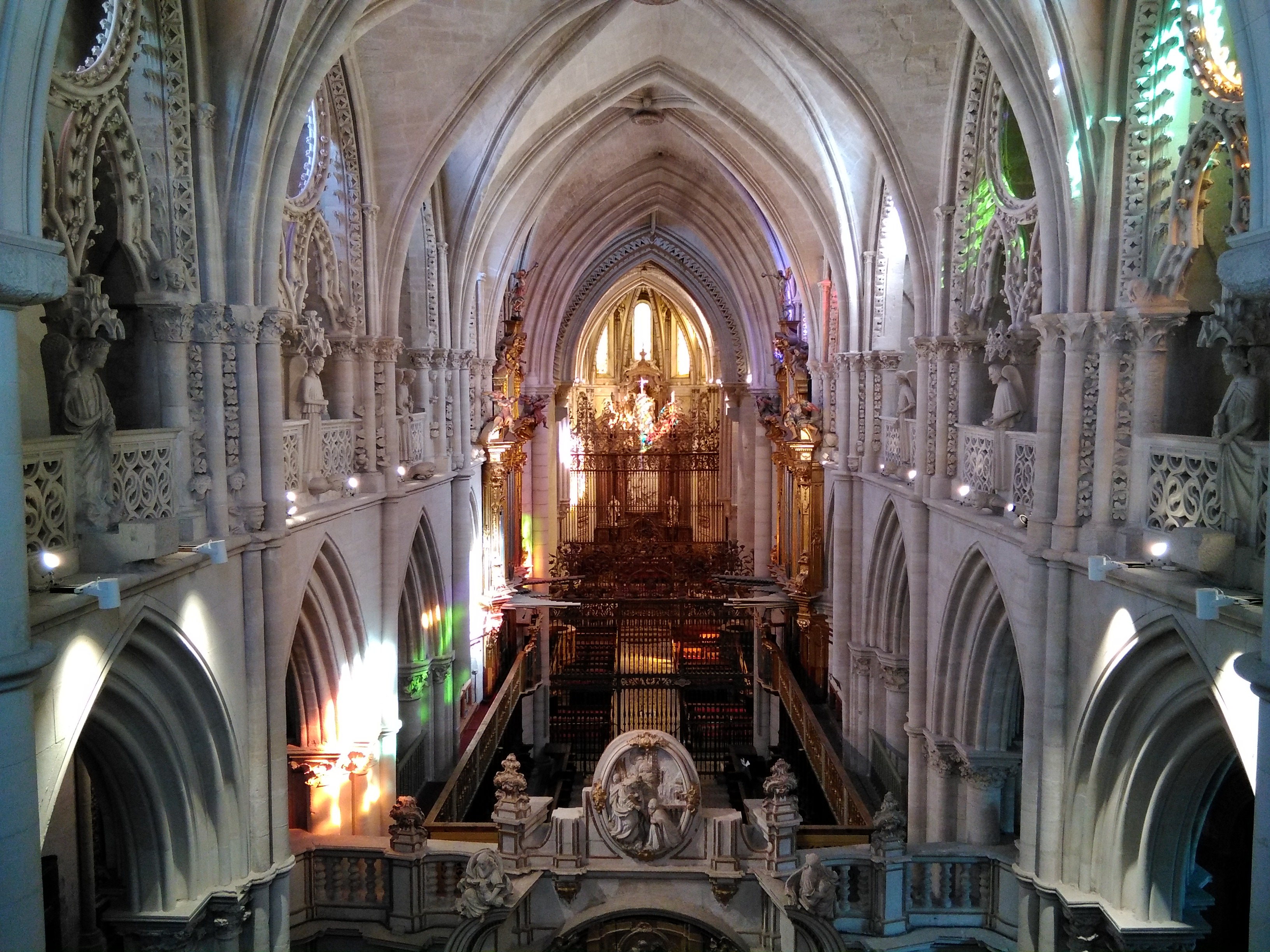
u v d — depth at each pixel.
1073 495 11.80
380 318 17.89
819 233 23.44
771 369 35.03
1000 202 14.75
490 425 26.48
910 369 21.86
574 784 25.47
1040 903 12.30
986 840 15.45
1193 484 10.10
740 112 22.77
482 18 16.67
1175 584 9.63
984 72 15.32
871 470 22.50
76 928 12.52
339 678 16.39
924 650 17.61
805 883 13.02
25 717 7.25
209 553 11.16
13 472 7.20
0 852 7.08
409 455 20.16
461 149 20.95
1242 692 8.67
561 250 34.41
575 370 43.22
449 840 15.47
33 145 7.29
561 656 32.06
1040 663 12.28
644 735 14.88
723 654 32.19
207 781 11.79
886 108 17.08
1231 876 14.25
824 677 27.86
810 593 27.00
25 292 7.10
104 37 10.02
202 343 11.75
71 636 8.71
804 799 22.64
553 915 14.45
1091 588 11.46
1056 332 11.98
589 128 25.58
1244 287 6.93
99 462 9.65
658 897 14.44
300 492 14.65
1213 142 9.91
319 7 12.44
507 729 26.53
